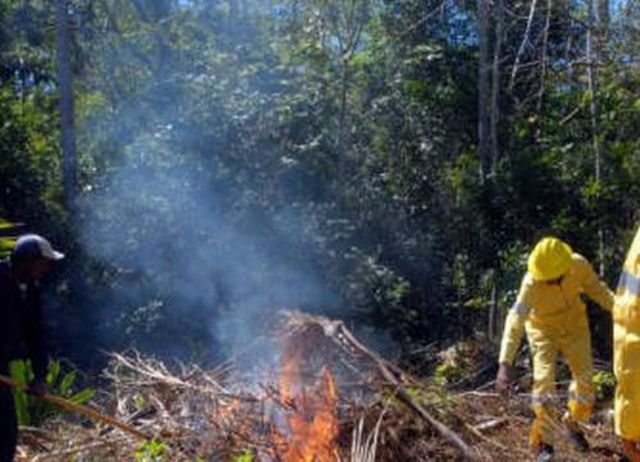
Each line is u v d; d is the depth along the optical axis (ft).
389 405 23.35
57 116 60.54
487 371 36.55
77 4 69.92
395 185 49.96
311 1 53.93
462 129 51.01
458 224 46.73
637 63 44.27
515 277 40.22
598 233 42.06
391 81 51.55
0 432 19.49
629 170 42.34
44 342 20.74
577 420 25.41
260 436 22.67
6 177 51.21
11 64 64.23
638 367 20.49
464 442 23.66
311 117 50.55
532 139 47.60
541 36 46.83
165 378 26.37
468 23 52.06
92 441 24.36
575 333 25.11
